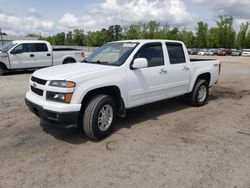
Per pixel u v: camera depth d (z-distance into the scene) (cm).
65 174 341
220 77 1389
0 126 515
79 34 8294
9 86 962
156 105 705
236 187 316
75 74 427
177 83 607
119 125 534
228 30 7888
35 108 450
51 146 427
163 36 7856
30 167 357
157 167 361
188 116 608
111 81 460
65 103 409
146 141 452
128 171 350
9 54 1272
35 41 1362
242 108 697
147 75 527
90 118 433
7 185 315
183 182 325
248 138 474
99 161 377
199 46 8312
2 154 395
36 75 462
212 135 486
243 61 3228
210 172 349
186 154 402
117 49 546
